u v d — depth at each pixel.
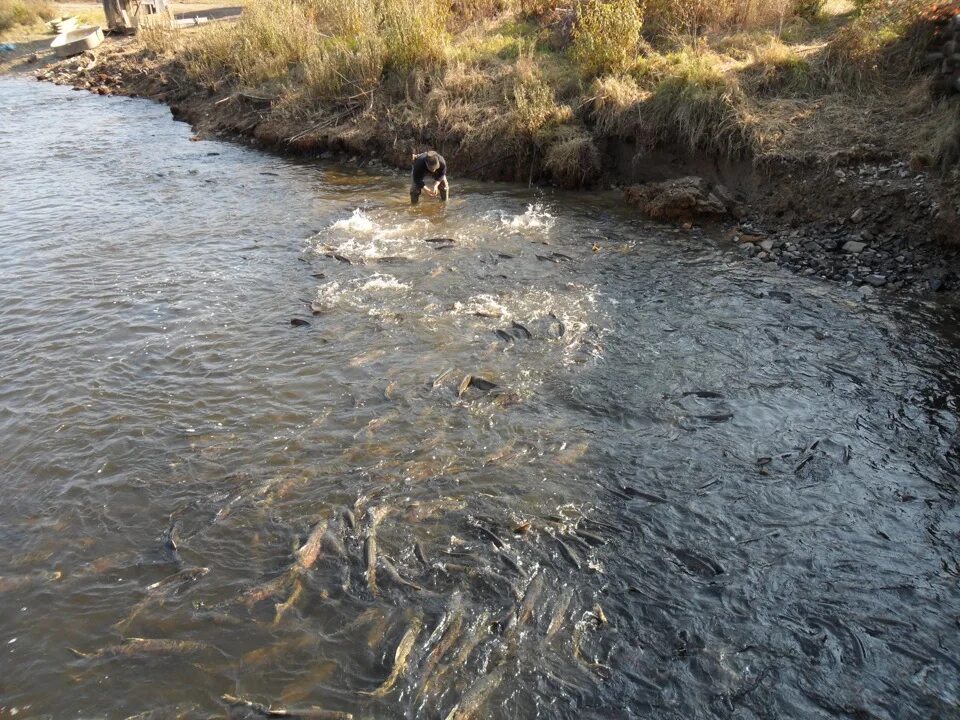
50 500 6.84
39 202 15.05
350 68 19.42
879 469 7.03
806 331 9.44
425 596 5.75
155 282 11.24
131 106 24.33
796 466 7.09
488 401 8.15
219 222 13.87
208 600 5.75
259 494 6.80
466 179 16.23
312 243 12.71
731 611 5.60
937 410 7.82
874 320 9.59
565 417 7.90
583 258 11.83
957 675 5.06
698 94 13.99
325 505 6.68
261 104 20.84
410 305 10.36
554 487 6.88
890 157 12.09
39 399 8.34
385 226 13.47
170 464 7.26
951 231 10.59
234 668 5.20
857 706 4.88
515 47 18.70
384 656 5.27
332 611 5.64
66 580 5.96
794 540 6.24
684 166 14.42
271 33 22.19
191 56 25.16
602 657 5.26
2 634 5.48
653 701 4.95
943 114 12.11
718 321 9.77
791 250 11.61
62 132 20.98
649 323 9.79
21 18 35.44
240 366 8.93
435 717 4.86
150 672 5.17
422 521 6.48
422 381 8.52
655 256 11.84
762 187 13.08
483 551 6.16
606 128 15.24
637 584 5.84
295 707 4.90
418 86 18.22
